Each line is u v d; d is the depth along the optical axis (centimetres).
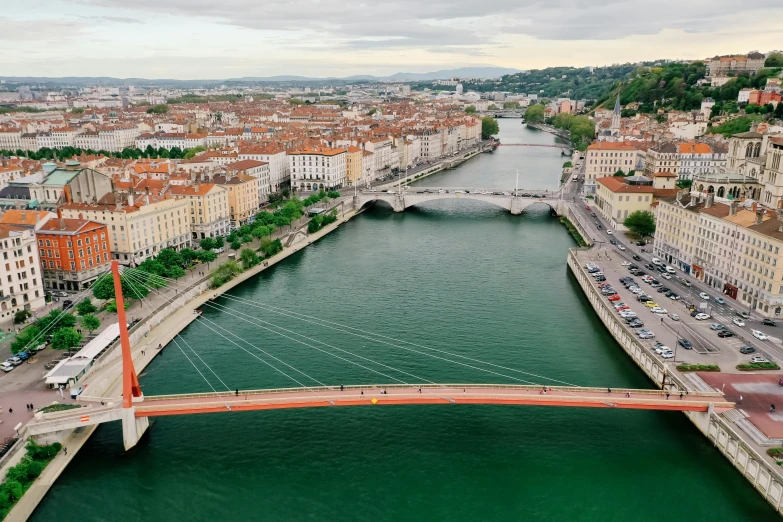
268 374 19038
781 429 14812
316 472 14725
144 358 19912
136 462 15012
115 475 14550
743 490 14062
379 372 19212
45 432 14775
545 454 15400
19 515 13000
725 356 18838
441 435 16200
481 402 15850
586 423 16775
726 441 15075
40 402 16100
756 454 13938
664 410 17475
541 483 14362
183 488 14162
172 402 15725
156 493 13988
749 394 16475
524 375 19038
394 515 13375
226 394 16175
